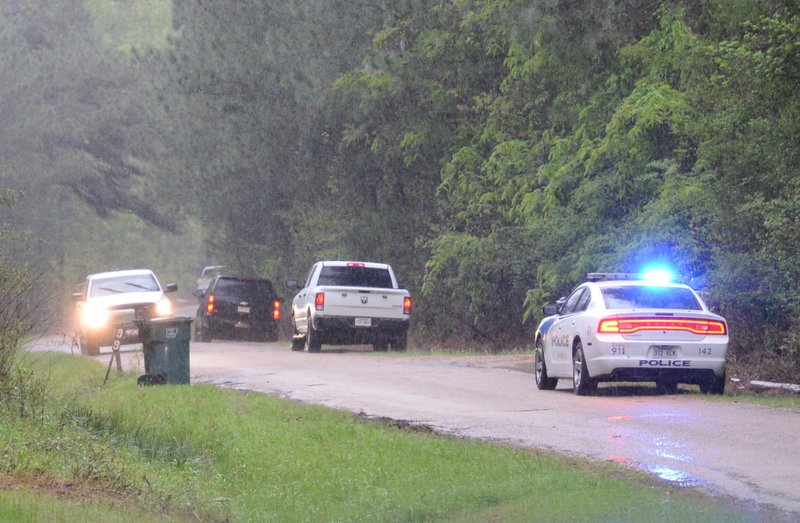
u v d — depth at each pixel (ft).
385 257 270.67
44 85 383.65
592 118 190.39
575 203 183.01
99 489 61.67
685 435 81.30
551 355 119.65
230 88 284.41
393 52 243.81
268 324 252.01
